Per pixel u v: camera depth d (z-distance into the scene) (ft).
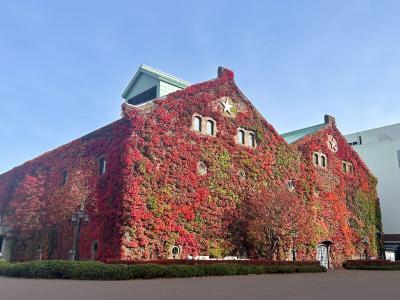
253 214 91.15
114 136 86.84
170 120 87.04
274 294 38.60
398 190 160.25
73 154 100.42
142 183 78.13
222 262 70.64
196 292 38.65
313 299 35.12
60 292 37.32
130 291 38.55
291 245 100.22
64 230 93.09
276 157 106.83
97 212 82.89
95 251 80.84
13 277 57.72
